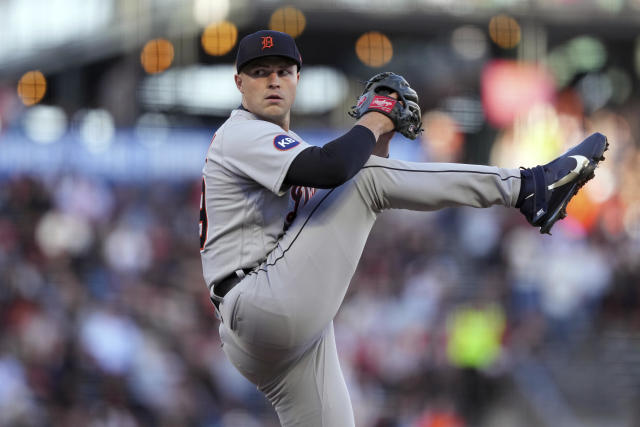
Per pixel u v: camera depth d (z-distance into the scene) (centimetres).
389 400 4294
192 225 5616
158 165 6006
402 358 4434
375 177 1175
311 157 1130
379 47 6938
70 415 4006
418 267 5256
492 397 4647
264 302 1159
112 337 4231
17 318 4316
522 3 6619
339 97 7456
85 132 5984
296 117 7325
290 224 1221
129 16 6625
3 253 4850
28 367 4091
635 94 7625
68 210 5453
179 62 6862
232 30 6500
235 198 1206
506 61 6994
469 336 4634
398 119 1195
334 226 1167
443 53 7138
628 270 5450
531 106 6900
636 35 7125
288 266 1161
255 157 1167
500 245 5509
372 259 5238
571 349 5100
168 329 4434
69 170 5769
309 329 1177
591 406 4922
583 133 6981
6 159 5784
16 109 6562
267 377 1268
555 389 4856
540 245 5416
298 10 6303
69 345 4238
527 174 1196
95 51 6881
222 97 7156
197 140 6106
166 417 4072
